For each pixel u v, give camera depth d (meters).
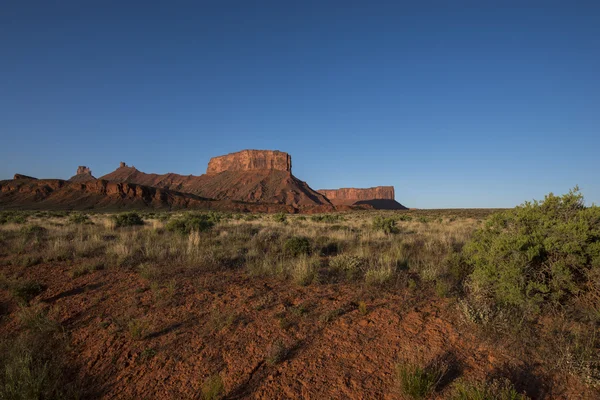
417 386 3.21
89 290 6.38
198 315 5.19
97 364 4.25
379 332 4.44
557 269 4.53
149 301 5.74
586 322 4.21
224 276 7.01
